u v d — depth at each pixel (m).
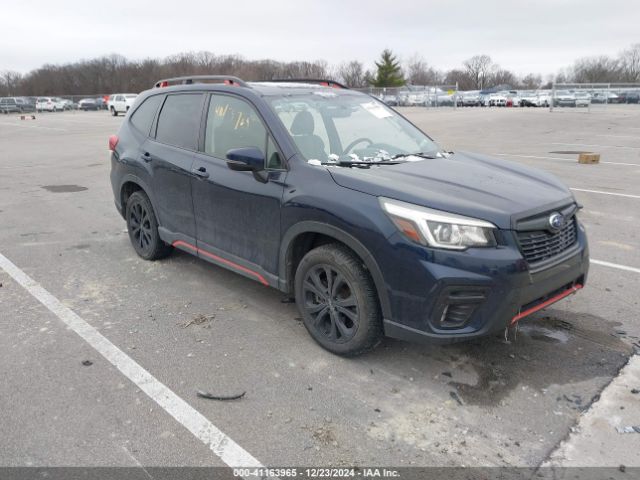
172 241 4.87
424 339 3.02
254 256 3.95
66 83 93.06
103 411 2.97
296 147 3.69
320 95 4.37
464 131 21.16
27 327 3.97
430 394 3.13
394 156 4.00
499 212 2.98
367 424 2.86
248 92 4.11
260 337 3.82
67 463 2.57
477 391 3.15
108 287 4.76
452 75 109.25
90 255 5.68
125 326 4.00
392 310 3.10
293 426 2.85
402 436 2.77
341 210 3.21
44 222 7.16
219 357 3.55
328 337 3.57
